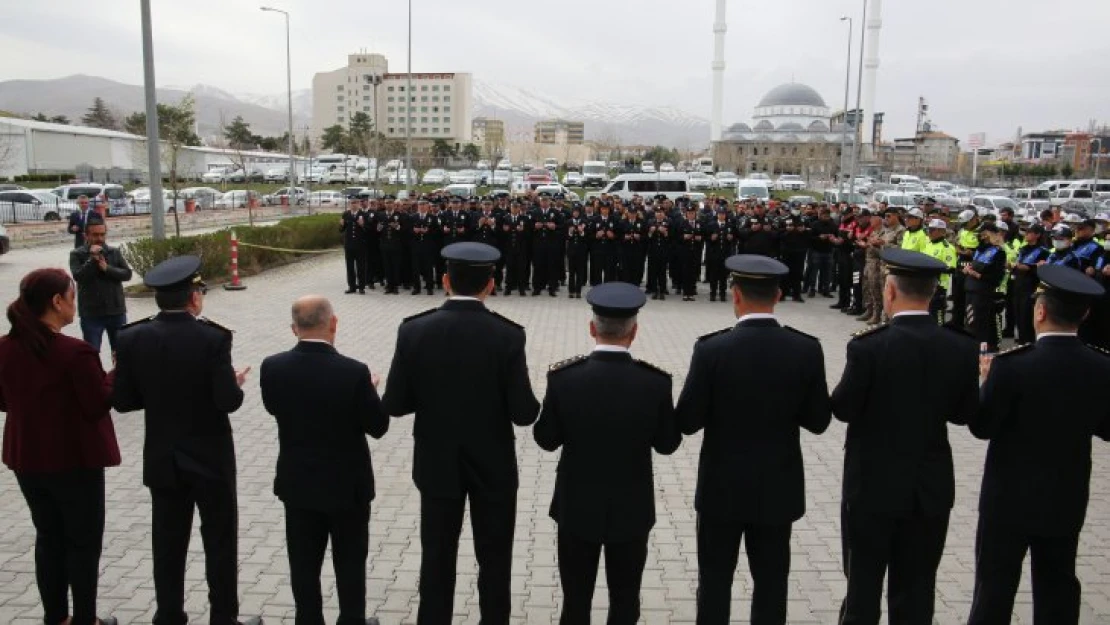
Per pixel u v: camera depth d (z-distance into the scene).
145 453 3.99
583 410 3.62
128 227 29.95
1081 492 3.76
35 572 4.52
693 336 12.41
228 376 3.96
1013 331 12.57
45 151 53.19
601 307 3.64
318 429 3.85
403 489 6.22
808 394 3.76
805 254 16.27
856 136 36.34
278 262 20.14
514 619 4.36
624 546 3.67
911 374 3.72
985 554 3.91
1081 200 43.47
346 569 4.00
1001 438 3.88
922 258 3.84
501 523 3.93
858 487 3.82
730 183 66.56
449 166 91.94
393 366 3.92
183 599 4.15
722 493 3.76
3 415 7.72
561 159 137.00
